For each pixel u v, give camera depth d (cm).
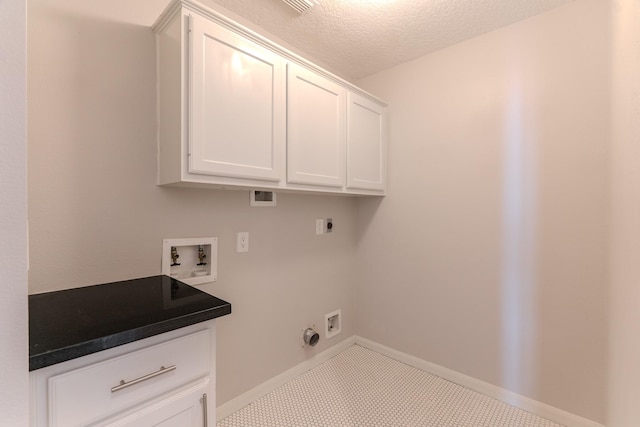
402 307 222
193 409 91
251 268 175
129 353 78
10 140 45
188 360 90
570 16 154
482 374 185
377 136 216
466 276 191
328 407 171
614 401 121
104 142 120
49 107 108
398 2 154
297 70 155
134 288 115
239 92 129
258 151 137
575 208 153
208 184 127
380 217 234
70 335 72
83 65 115
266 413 165
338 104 182
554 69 159
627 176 99
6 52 45
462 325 193
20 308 46
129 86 125
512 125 172
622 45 109
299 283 204
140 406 80
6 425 45
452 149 196
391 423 158
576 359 154
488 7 158
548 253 162
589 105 149
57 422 67
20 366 47
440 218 202
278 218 191
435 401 176
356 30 178
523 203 169
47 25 107
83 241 116
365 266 243
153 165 133
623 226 105
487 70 181
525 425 157
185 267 149
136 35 127
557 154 158
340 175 184
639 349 81
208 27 118
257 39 135
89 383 71
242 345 172
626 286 98
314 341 205
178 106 116
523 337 170
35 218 106
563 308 157
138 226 129
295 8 159
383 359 226
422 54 206
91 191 117
